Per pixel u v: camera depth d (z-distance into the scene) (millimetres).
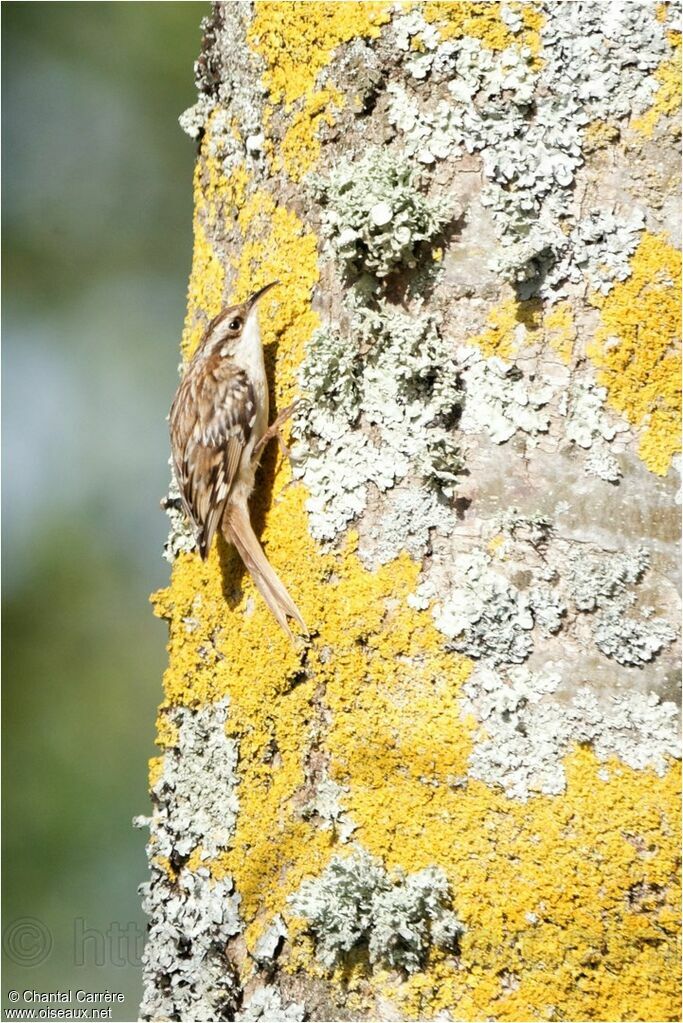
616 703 5191
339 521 5227
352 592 5223
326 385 5234
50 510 6918
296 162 5254
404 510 5219
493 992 5191
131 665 6746
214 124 5301
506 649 5199
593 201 5207
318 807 5219
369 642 5215
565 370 5207
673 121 5207
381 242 5219
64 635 6703
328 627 5223
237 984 5238
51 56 6992
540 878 5188
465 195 5219
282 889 5227
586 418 5203
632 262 5203
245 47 5273
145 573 6938
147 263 7246
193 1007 5242
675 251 5203
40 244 7105
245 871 5238
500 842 5195
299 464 5242
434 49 5223
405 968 5203
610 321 5203
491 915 5191
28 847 5961
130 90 7059
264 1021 5223
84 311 7188
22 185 7070
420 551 5215
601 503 5199
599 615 5195
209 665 5273
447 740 5199
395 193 5219
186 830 5262
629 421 5199
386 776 5207
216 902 5246
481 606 5203
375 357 5230
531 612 5199
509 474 5207
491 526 5207
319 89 5246
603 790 5188
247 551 5246
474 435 5211
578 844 5188
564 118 5211
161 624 6855
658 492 5199
